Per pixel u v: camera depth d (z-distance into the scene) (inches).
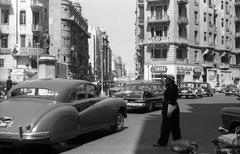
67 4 3639.3
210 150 386.3
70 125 387.2
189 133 518.6
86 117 424.2
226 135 270.8
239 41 3479.3
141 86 878.4
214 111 909.2
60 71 1812.3
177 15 2721.5
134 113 833.5
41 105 376.8
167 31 2716.5
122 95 855.1
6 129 353.7
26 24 2544.3
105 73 6569.9
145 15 2810.0
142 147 409.7
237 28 3474.4
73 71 3846.0
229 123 400.8
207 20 3029.0
